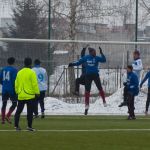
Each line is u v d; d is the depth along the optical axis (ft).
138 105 179.93
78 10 254.47
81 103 192.85
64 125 125.80
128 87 146.10
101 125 126.41
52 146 91.45
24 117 148.56
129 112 145.59
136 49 212.64
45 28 253.24
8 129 116.57
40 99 146.61
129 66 146.41
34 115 144.87
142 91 184.75
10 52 202.28
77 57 212.43
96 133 110.32
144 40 244.63
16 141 97.14
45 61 203.41
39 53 204.95
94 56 154.81
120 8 258.98
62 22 250.98
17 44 203.21
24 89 112.27
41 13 255.09
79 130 115.24
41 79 146.10
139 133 111.24
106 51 216.54
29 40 193.77
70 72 199.00
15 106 128.57
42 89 145.79
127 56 208.64
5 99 128.36
